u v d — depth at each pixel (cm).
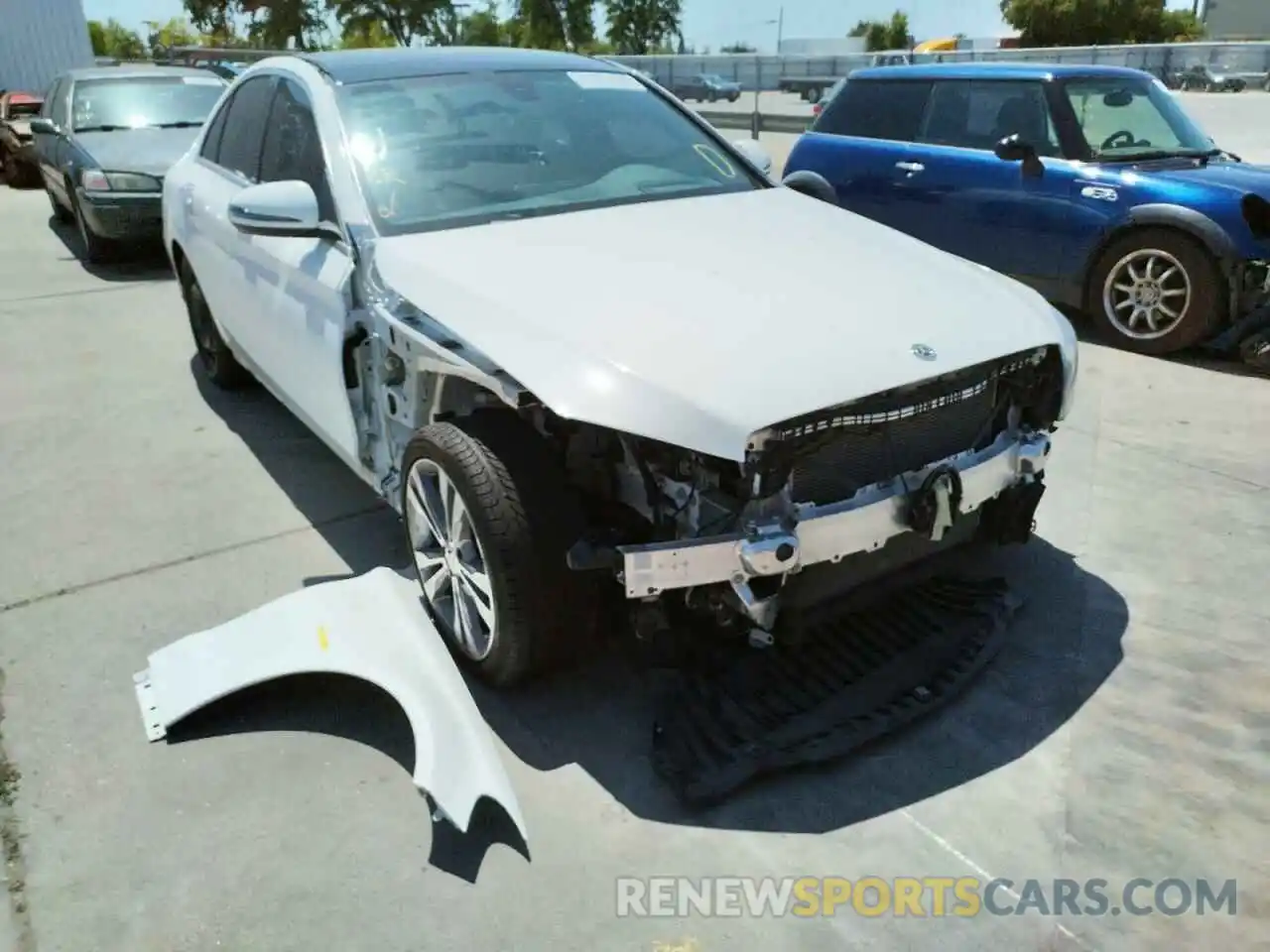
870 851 243
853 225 361
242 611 347
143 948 221
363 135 358
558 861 242
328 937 222
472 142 368
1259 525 399
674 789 259
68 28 2067
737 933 222
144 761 277
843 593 275
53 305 762
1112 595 349
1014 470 302
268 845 248
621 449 275
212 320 529
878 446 268
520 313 271
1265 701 295
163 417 526
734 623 265
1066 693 299
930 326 280
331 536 399
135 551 389
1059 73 664
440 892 234
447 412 303
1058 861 240
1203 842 245
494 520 267
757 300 279
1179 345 601
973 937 221
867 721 278
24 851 247
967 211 690
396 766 274
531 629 274
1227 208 568
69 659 322
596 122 398
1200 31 5528
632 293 280
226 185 460
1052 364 308
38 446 491
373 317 318
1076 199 630
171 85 1012
